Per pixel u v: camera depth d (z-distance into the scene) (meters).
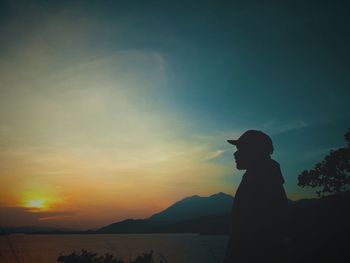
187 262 42.41
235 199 2.95
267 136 3.21
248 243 2.69
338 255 5.12
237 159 3.17
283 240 2.68
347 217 7.09
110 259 10.93
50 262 29.30
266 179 2.87
